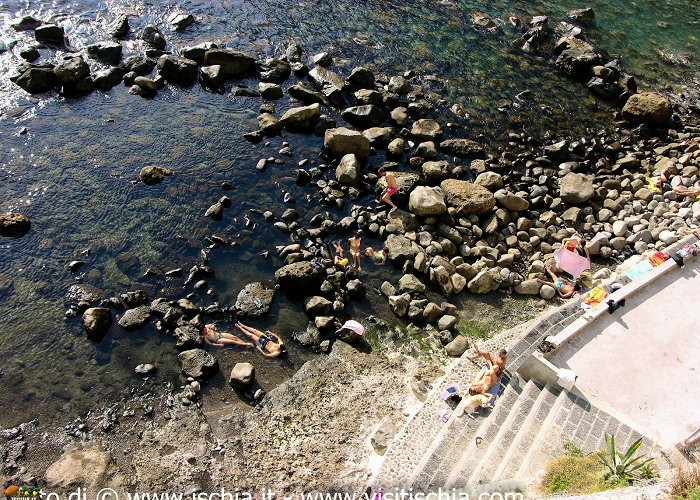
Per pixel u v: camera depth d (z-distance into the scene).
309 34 34.03
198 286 20.19
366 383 18.11
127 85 28.38
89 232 21.62
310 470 15.58
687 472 12.61
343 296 20.56
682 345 18.02
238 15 34.72
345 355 19.00
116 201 22.77
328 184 24.47
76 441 16.14
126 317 19.00
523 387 17.08
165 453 15.96
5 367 17.67
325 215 23.25
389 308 20.72
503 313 21.08
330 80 29.73
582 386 16.69
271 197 23.77
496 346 19.27
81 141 25.11
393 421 16.89
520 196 24.91
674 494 12.06
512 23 37.75
